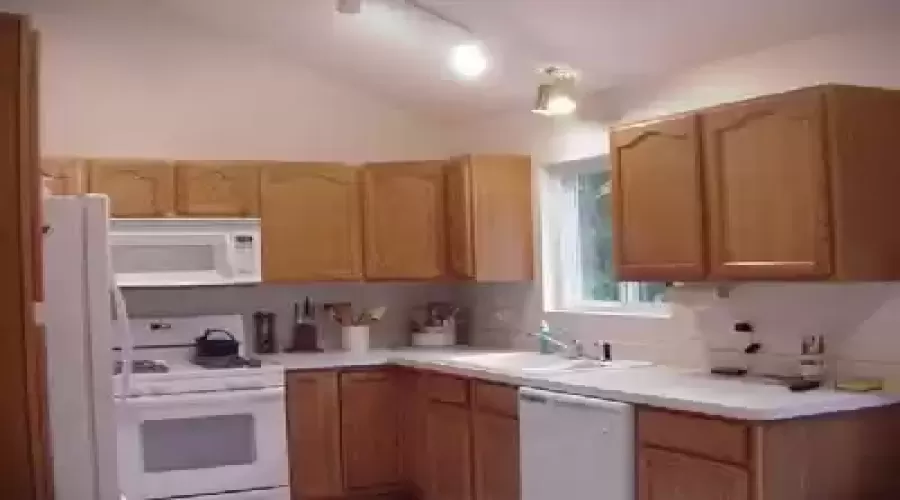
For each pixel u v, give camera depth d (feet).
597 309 16.69
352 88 19.26
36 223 9.35
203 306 18.20
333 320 19.12
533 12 14.12
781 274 11.44
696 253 12.51
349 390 17.21
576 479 12.78
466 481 15.49
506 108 18.11
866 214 11.06
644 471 11.86
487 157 17.40
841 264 10.87
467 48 15.34
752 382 12.44
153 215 16.72
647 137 13.26
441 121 19.85
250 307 18.54
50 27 17.10
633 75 15.02
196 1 17.06
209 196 17.10
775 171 11.50
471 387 15.37
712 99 13.85
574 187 17.39
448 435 15.97
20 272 9.26
